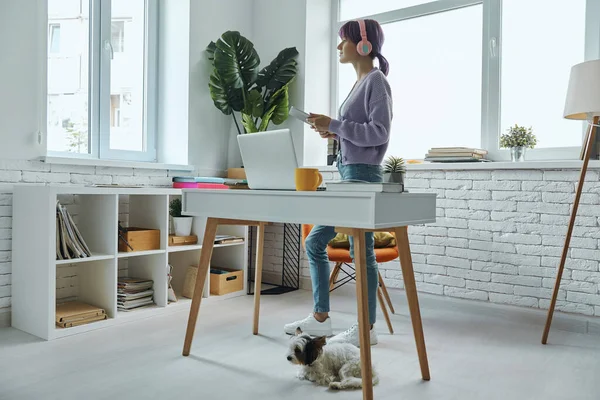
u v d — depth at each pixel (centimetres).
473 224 332
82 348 252
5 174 291
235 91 396
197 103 398
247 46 396
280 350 251
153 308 321
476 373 223
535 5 341
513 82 349
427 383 211
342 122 228
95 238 308
